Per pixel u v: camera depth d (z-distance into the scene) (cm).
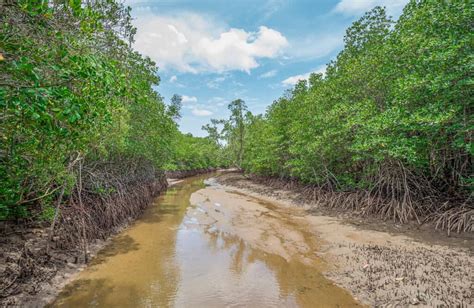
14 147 623
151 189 2372
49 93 366
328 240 1135
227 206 2002
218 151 6944
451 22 955
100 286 782
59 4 468
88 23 494
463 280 707
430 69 1005
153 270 897
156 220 1595
